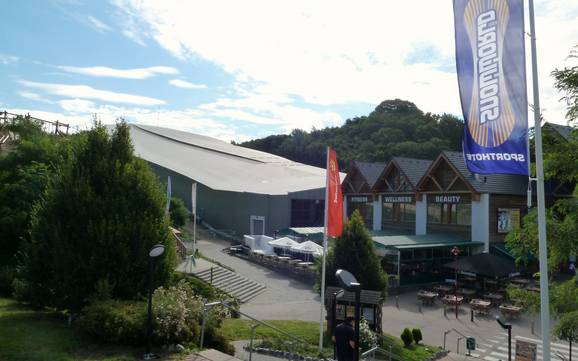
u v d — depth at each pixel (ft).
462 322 85.76
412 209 140.46
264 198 182.70
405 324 83.71
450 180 128.57
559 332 39.19
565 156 41.32
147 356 36.88
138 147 266.36
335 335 29.60
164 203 54.08
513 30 31.53
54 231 46.83
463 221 126.00
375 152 325.83
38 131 120.88
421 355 62.90
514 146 31.71
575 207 41.65
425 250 119.85
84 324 40.14
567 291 40.50
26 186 91.97
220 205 201.87
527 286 105.81
